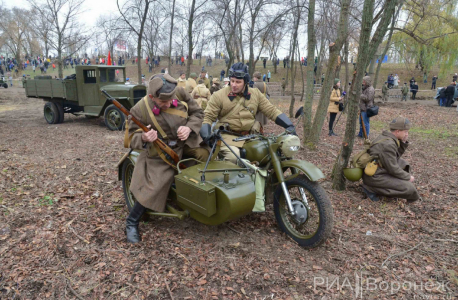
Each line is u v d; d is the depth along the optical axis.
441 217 3.87
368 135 8.22
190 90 9.65
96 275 2.62
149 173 3.12
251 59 13.28
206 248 3.04
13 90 22.94
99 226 3.36
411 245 3.23
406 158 6.59
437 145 7.80
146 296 2.42
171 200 3.57
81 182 4.59
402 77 32.03
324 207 2.87
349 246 3.17
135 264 2.76
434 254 3.07
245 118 3.50
